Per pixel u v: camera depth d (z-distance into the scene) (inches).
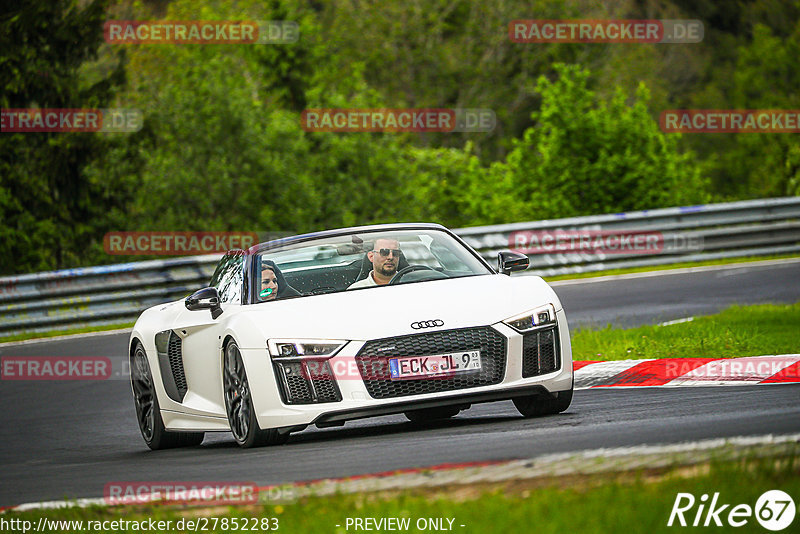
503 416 1123.9
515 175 4269.2
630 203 4013.3
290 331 991.0
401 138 5467.5
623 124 4062.5
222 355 1064.8
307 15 6697.8
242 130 4392.2
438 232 1178.6
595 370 1391.5
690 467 640.4
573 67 4148.6
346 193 4749.0
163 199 4306.1
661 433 820.0
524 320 995.9
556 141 4089.6
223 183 4284.0
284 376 979.9
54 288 2586.1
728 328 1621.6
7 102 4699.8
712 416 916.0
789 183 5600.4
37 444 1334.9
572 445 793.6
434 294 1026.7
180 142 4473.4
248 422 1014.4
